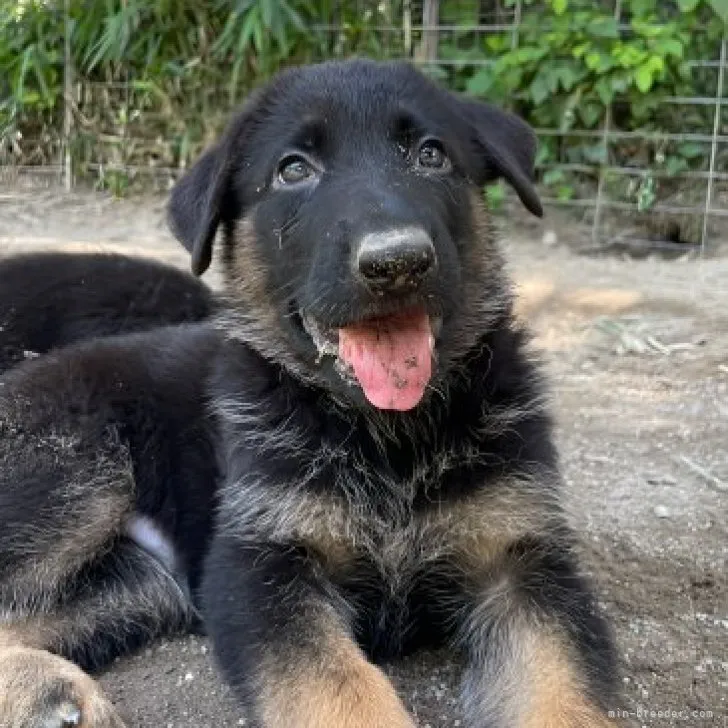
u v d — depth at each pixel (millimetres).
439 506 531
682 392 900
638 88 1428
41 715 487
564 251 1393
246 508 528
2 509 568
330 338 517
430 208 505
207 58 1637
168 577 603
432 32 1535
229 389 576
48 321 839
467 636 541
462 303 531
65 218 1536
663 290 1174
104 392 611
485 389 542
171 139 1686
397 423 531
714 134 1415
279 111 550
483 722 487
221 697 521
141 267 889
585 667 476
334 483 531
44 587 567
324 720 451
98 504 584
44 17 1705
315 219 506
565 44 1448
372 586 547
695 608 581
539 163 1479
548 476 542
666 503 706
